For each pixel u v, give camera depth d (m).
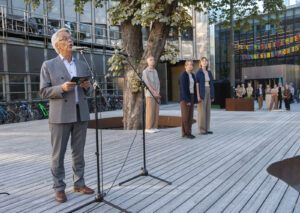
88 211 4.07
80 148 4.56
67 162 6.57
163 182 5.13
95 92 4.31
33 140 9.63
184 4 10.47
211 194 4.59
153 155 7.00
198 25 32.53
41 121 15.86
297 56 37.41
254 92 28.50
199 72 9.08
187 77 8.77
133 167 6.07
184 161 6.43
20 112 16.64
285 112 16.28
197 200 4.38
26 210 4.17
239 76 40.00
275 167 5.79
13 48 18.81
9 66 18.56
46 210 4.15
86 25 25.77
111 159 6.75
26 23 19.89
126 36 10.93
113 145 8.23
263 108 21.00
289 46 32.03
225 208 4.09
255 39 35.81
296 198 4.38
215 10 13.96
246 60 39.66
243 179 5.21
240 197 4.45
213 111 17.86
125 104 11.09
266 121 12.27
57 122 4.22
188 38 32.16
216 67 41.44
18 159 7.14
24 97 19.36
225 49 40.75
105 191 4.77
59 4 24.77
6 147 8.56
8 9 21.44
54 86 4.13
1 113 15.73
